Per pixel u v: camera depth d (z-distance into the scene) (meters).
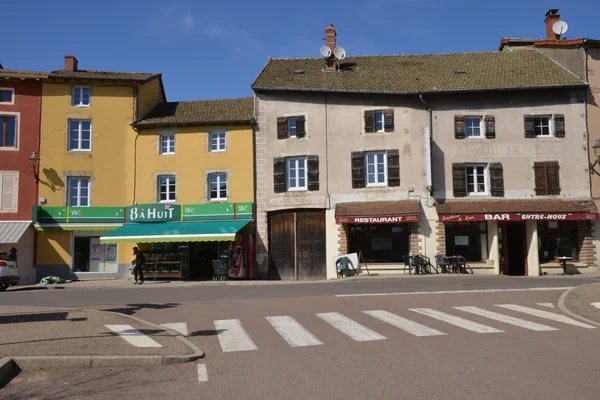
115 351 8.24
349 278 23.48
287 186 26.72
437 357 7.74
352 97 26.58
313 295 15.71
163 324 11.24
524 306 12.82
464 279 21.72
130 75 29.23
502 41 30.11
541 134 26.03
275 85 27.06
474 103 26.06
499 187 25.56
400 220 24.53
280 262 26.34
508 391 6.01
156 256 26.03
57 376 7.33
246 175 26.88
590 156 25.58
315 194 26.27
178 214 26.80
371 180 26.31
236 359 8.09
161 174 27.38
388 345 8.66
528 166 25.66
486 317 11.31
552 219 24.30
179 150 27.45
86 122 27.84
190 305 14.05
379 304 13.41
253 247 26.38
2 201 26.91
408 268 25.17
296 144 26.67
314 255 26.03
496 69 27.62
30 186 27.14
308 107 26.81
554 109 25.86
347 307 13.00
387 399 5.86
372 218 24.78
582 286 15.62
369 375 6.86
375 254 25.73
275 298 15.04
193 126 27.45
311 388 6.38
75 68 29.59
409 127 26.09
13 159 27.14
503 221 25.73
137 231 25.80
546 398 5.75
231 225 25.73
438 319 11.10
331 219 26.02
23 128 27.34
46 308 13.14
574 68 26.92
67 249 26.92
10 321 11.00
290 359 7.93
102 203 27.34
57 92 27.70
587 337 9.09
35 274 26.61
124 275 26.95
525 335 9.31
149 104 29.28
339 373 7.02
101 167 27.53
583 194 25.33
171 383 6.86
